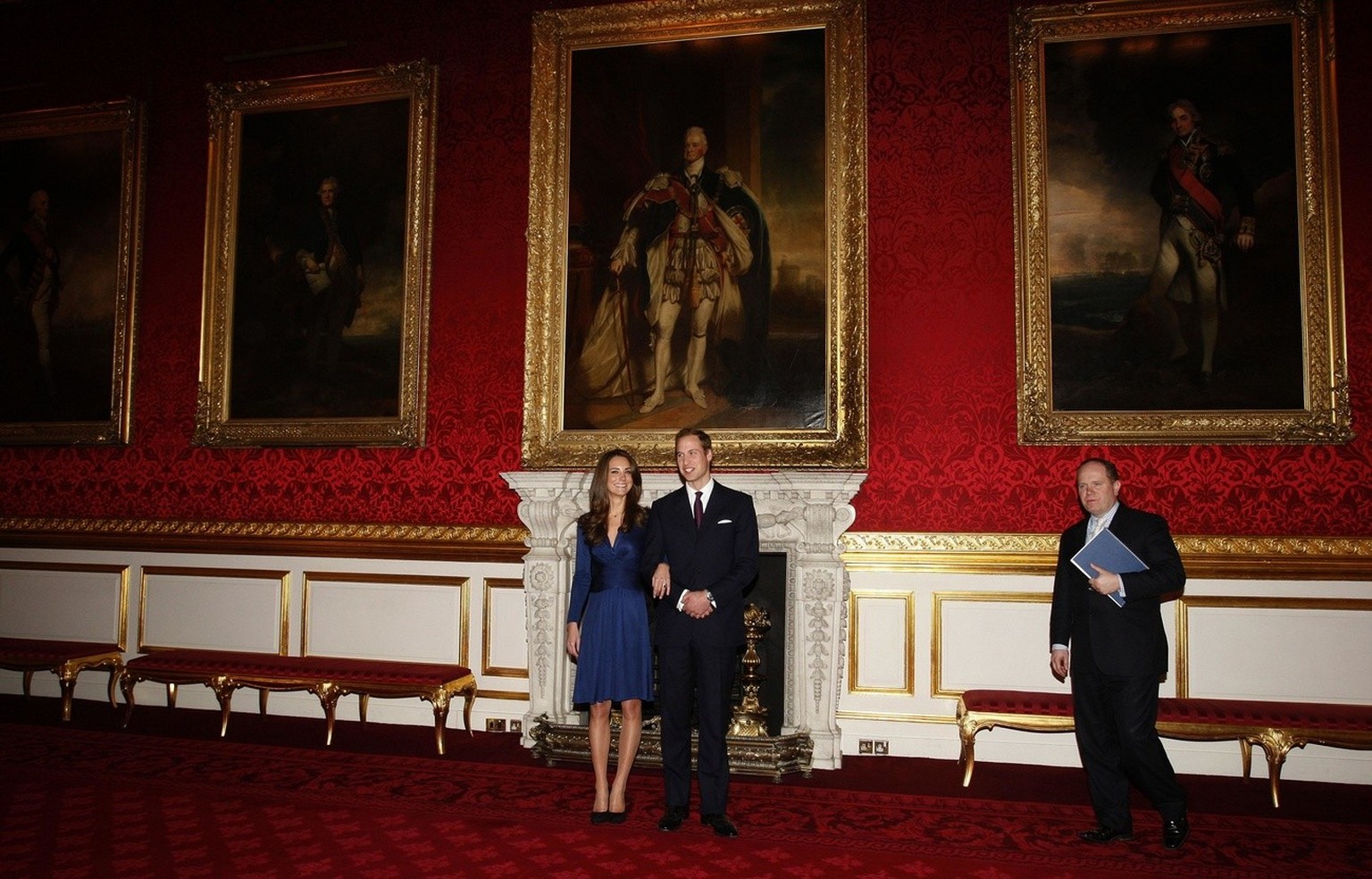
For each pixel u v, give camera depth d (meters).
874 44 5.40
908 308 5.23
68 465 6.36
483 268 5.80
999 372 5.10
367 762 4.60
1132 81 5.07
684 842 3.43
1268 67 4.93
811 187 5.39
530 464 5.56
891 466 5.17
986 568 5.00
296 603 5.86
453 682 4.96
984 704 4.32
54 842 3.31
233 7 6.37
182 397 6.21
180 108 6.41
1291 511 4.73
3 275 6.52
